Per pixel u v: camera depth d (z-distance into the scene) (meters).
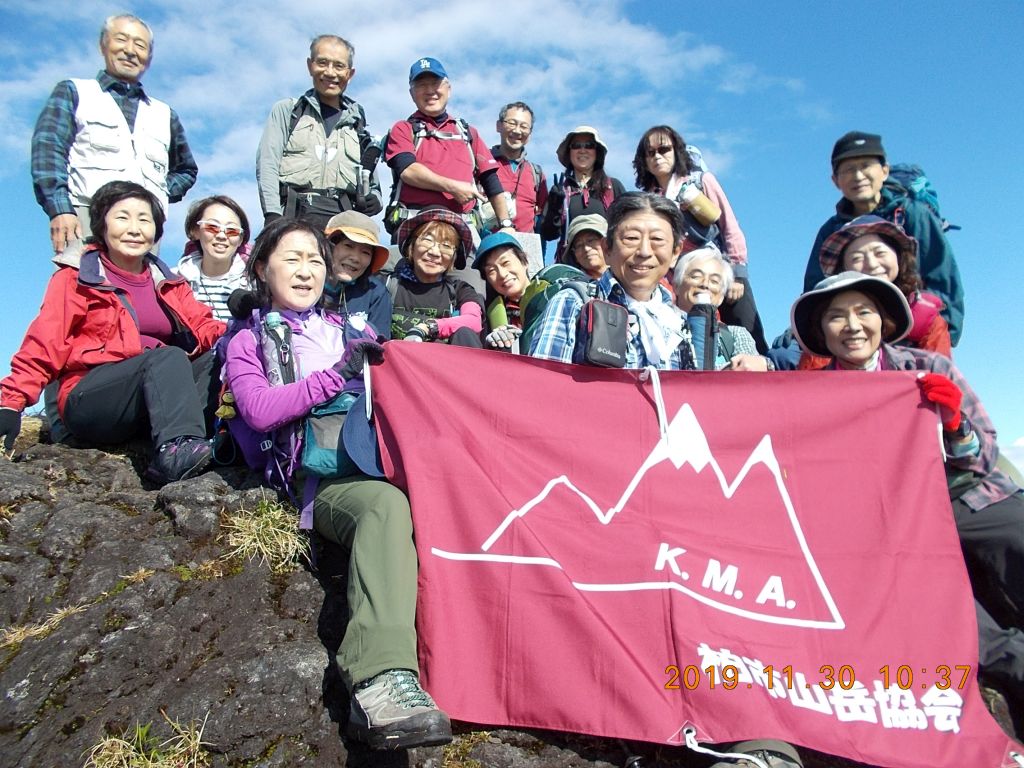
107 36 6.37
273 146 6.89
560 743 3.41
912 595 3.83
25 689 3.34
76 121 6.16
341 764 3.14
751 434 4.12
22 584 3.86
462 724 3.45
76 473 4.74
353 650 3.20
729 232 7.39
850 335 4.48
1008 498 4.32
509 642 3.49
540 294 5.92
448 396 4.02
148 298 5.26
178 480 4.61
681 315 4.87
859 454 4.11
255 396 4.08
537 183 8.32
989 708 3.87
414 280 6.32
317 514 3.96
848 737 3.41
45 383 4.77
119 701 3.29
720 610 3.65
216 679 3.37
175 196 6.77
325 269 4.65
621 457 4.02
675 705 3.41
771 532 3.93
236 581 3.88
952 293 6.02
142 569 3.91
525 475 3.91
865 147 6.17
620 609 3.63
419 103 7.37
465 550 3.65
